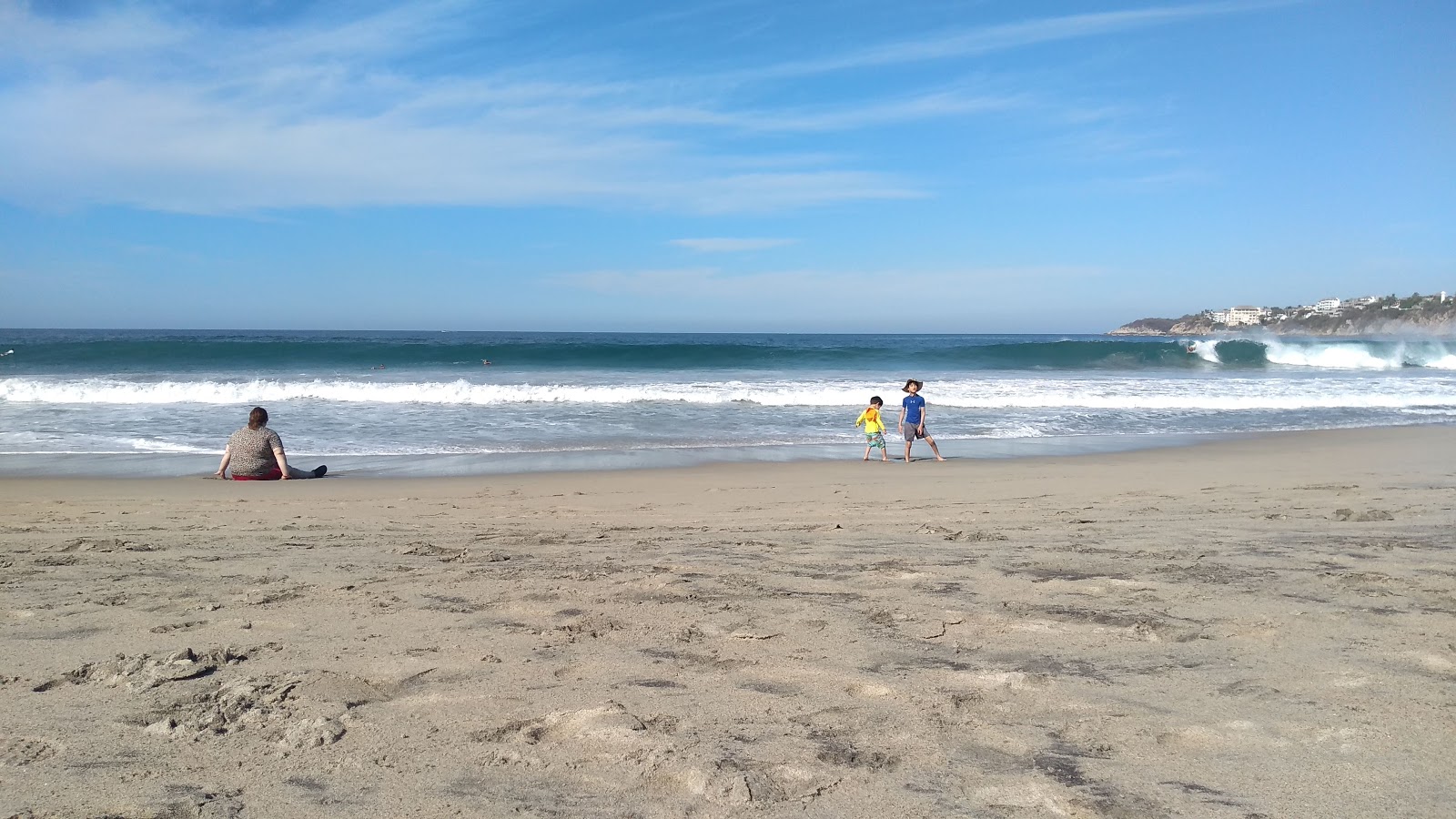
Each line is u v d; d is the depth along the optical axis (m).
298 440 15.58
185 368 34.50
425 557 6.07
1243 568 5.39
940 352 43.75
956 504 9.07
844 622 4.23
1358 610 4.35
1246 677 3.41
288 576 5.39
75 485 10.86
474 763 2.72
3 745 2.86
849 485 10.95
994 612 4.41
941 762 2.69
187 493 10.25
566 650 3.83
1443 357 42.12
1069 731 2.92
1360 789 2.49
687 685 3.38
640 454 14.42
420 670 3.57
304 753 2.79
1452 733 2.86
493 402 22.11
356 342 49.12
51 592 4.98
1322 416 20.73
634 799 2.48
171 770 2.68
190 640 4.03
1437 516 7.55
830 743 2.83
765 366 39.50
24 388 21.06
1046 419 19.88
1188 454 14.40
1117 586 4.92
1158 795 2.46
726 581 5.15
